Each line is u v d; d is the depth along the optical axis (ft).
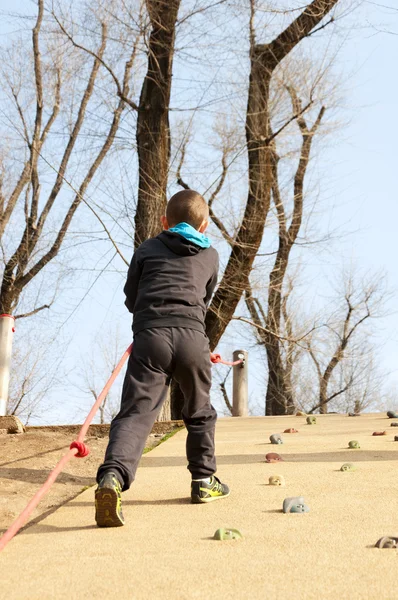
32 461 24.35
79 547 12.73
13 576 10.97
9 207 78.48
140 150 59.21
